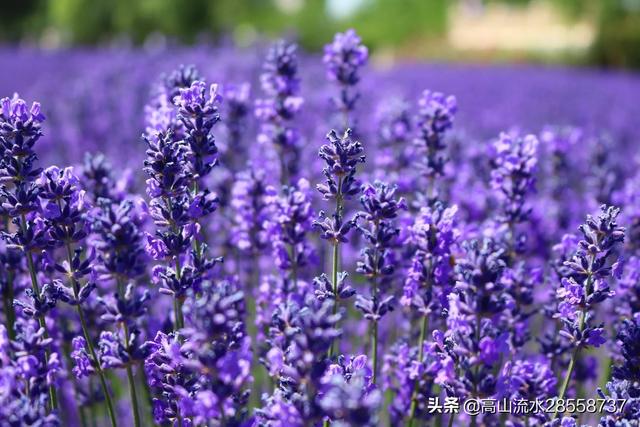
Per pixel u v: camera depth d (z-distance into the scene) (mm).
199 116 2926
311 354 2039
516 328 3408
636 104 13453
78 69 14602
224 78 8578
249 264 4488
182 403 2244
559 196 5441
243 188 3865
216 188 4566
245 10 38969
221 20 38312
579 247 2812
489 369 2486
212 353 2064
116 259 2404
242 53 12422
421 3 47500
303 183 3305
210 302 2041
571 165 6336
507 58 33906
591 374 3680
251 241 3920
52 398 2725
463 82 16484
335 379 1865
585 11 38469
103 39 39031
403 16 46750
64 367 3416
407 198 4609
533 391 2855
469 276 2422
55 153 7121
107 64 13852
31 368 2234
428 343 3023
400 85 14164
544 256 4723
